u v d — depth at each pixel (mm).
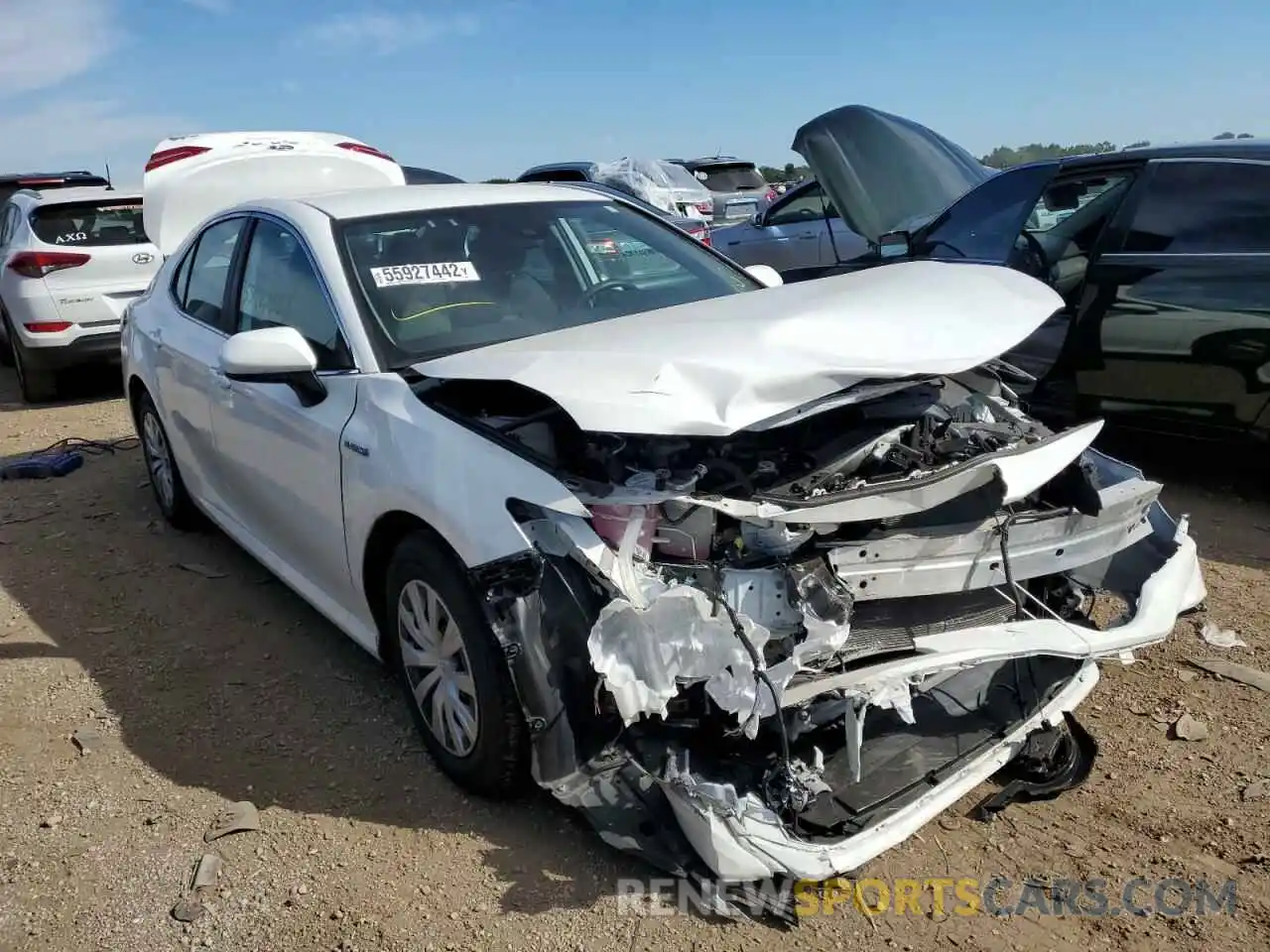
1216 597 3971
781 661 2346
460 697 2832
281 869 2678
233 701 3547
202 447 4375
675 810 2406
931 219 6469
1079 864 2584
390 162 5473
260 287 3904
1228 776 2893
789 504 2379
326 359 3330
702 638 2289
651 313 3176
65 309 8547
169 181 4879
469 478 2629
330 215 3656
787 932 2379
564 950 2352
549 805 2846
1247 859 2574
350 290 3340
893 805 2516
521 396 3014
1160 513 3184
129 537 5223
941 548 2518
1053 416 5297
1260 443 4672
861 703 2342
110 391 9492
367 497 2969
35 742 3361
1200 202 4781
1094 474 2932
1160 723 3170
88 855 2785
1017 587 2713
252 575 4648
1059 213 5477
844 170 6258
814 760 2557
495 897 2523
